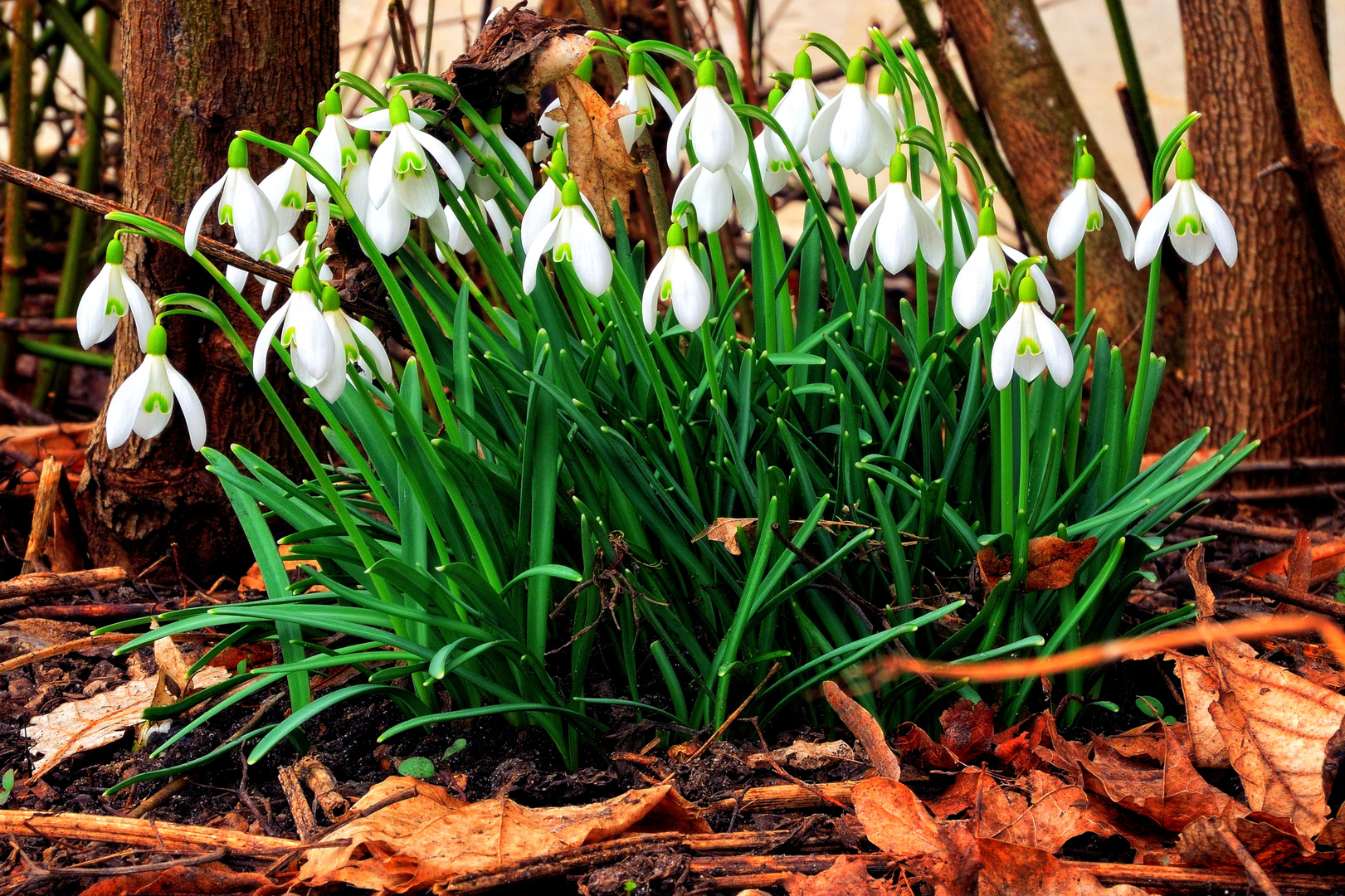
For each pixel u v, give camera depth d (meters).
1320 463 1.26
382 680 1.01
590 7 1.11
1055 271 1.75
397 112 0.99
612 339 1.05
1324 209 1.22
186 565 1.16
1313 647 1.06
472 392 1.03
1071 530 1.01
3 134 2.44
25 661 1.05
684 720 1.03
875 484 1.01
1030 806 0.99
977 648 1.03
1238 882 0.96
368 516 1.06
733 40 2.58
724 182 1.02
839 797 0.99
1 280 1.57
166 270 1.13
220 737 1.04
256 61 1.12
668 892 0.96
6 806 1.01
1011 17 1.45
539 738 1.03
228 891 0.97
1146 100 1.46
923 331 1.05
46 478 1.15
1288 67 1.17
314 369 0.97
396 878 0.96
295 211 1.01
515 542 1.03
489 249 1.04
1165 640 0.91
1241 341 1.33
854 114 1.00
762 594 1.00
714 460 1.03
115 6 1.65
